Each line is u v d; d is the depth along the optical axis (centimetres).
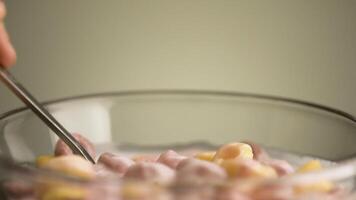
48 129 44
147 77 58
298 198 32
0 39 44
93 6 57
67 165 36
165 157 40
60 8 58
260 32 56
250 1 56
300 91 57
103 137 48
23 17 58
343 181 33
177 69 58
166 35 57
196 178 33
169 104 50
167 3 57
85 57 58
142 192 31
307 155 44
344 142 41
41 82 59
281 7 56
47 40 58
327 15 55
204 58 58
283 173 37
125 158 40
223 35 57
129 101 49
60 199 32
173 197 31
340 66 56
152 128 50
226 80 58
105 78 59
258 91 58
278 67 57
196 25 57
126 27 58
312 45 56
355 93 56
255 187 31
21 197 34
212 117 49
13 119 42
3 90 59
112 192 31
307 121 44
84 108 47
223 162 37
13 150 41
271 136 47
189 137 50
